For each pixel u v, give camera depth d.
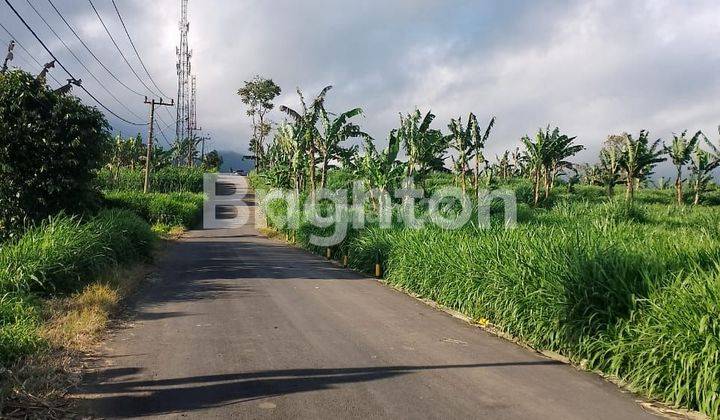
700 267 5.83
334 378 5.61
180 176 56.69
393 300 10.41
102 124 13.04
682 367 4.94
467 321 8.61
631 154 29.22
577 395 5.25
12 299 7.75
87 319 7.65
